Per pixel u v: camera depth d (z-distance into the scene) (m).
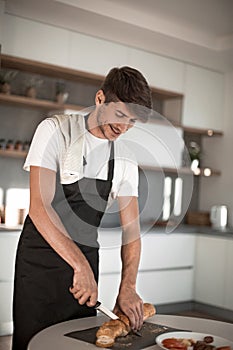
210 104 6.05
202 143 6.39
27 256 1.96
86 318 1.95
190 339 1.70
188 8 4.56
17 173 4.97
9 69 4.85
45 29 4.74
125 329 1.74
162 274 5.26
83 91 5.41
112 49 5.20
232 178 6.01
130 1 4.46
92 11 4.39
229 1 4.38
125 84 1.48
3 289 4.16
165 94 5.73
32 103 4.75
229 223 5.99
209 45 5.24
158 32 4.85
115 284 4.82
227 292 5.24
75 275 1.71
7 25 4.51
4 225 4.32
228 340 1.69
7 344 3.94
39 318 1.94
